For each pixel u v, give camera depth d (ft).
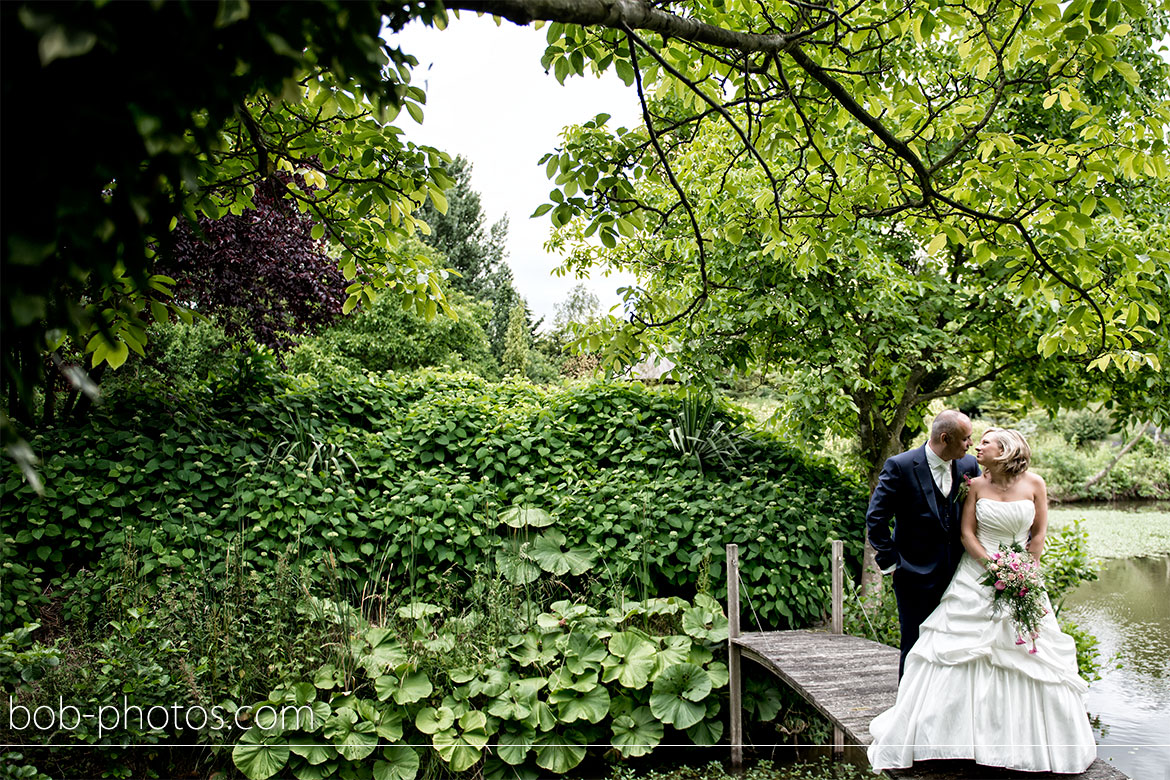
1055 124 17.61
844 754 16.03
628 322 11.00
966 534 9.98
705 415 21.74
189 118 3.74
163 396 19.62
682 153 19.54
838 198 10.61
